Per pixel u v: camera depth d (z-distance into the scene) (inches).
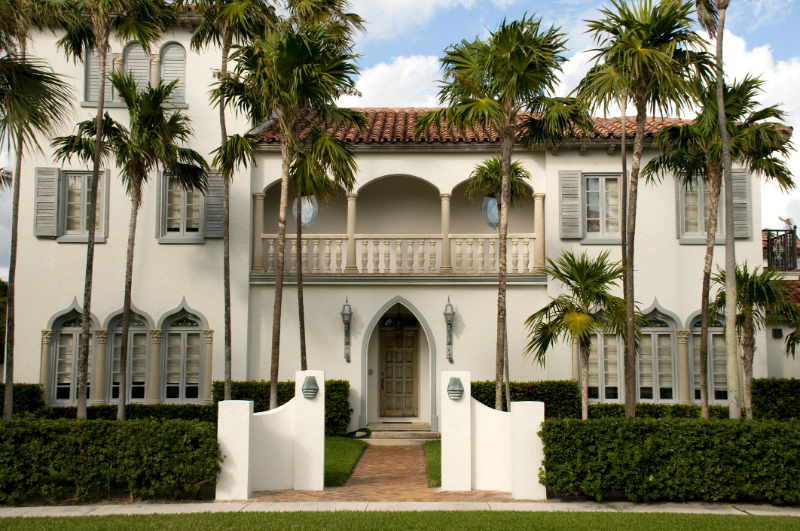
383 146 665.6
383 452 568.4
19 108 366.6
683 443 372.2
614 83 418.9
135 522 319.3
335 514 336.8
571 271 470.0
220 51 677.9
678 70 429.7
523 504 369.4
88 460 370.9
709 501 374.6
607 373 644.1
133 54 676.1
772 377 631.2
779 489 361.7
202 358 653.3
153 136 542.6
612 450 372.5
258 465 409.7
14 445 370.0
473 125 475.2
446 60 490.0
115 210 662.5
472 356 650.2
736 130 487.2
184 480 372.2
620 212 659.4
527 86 474.0
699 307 641.0
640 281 646.5
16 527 311.1
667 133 513.3
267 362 656.4
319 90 504.7
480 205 729.0
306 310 659.4
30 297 653.3
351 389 649.6
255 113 541.3
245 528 307.1
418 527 309.3
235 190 666.2
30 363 647.1
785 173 492.1
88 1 504.7
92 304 653.3
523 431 388.8
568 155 662.5
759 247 642.2
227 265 561.0
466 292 658.8
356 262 695.1
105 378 647.8
